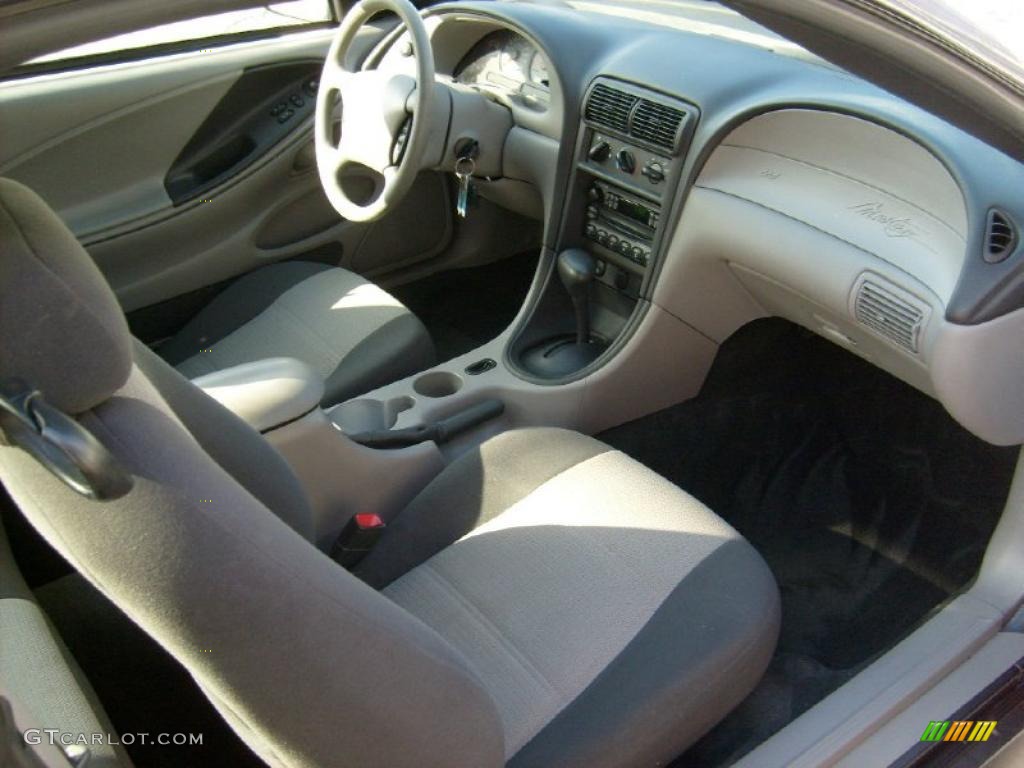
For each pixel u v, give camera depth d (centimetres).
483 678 116
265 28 224
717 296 185
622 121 181
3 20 68
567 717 110
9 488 74
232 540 65
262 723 70
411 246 253
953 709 117
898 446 189
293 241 234
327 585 69
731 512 195
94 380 64
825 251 153
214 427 99
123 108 200
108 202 204
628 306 204
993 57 93
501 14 199
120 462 64
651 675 113
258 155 219
